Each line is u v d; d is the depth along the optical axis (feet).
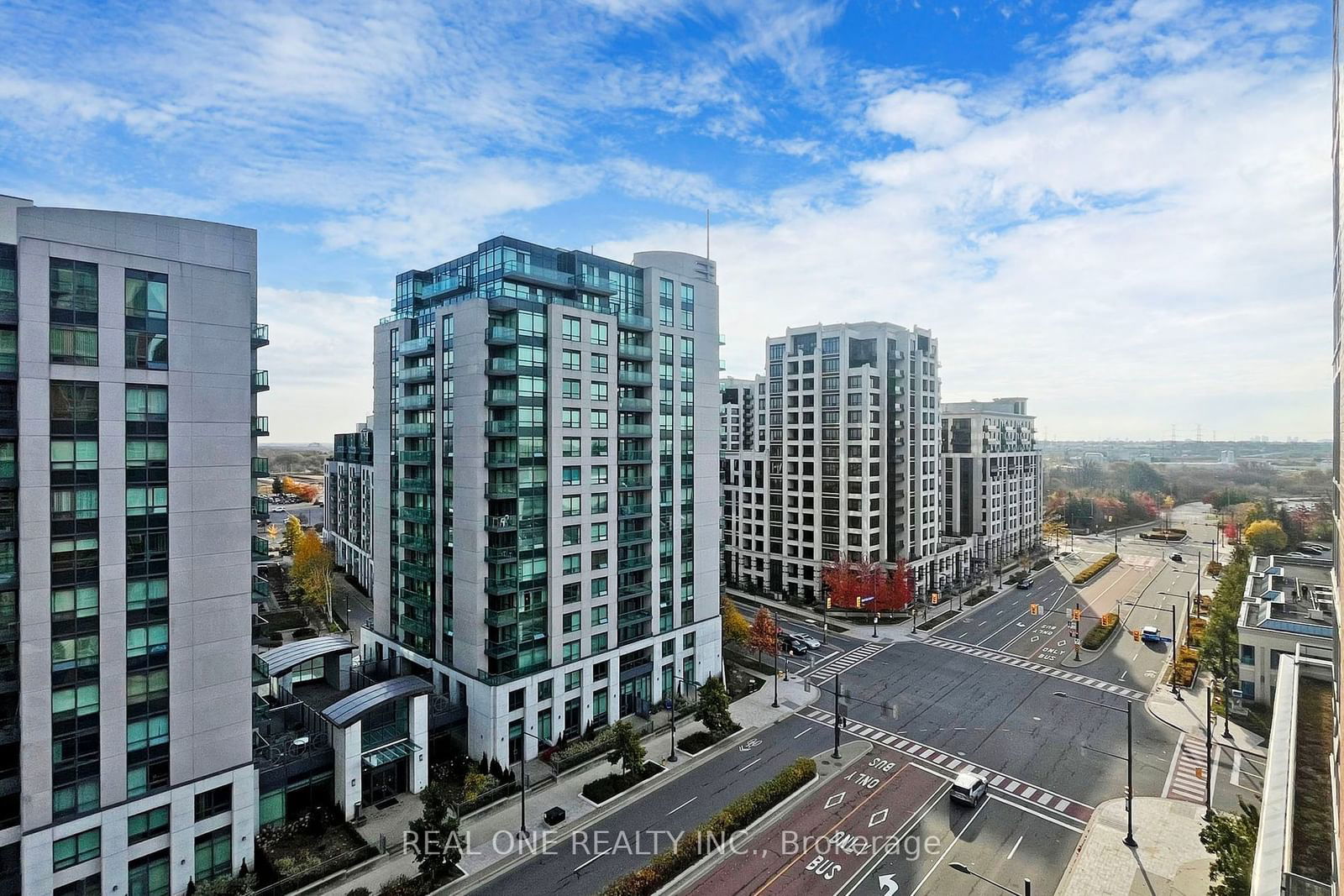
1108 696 222.89
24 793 112.06
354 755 152.87
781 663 258.57
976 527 422.82
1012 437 465.88
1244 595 256.11
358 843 142.92
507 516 180.65
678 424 223.92
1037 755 181.16
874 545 333.01
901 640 287.28
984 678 241.35
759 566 374.22
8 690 113.19
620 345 208.23
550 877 132.67
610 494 202.28
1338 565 107.24
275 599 346.74
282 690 187.42
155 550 124.67
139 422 123.13
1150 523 642.63
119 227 130.41
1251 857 109.70
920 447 357.61
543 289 195.31
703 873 132.36
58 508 115.34
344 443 401.49
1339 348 100.48
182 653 127.65
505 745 175.73
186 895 127.13
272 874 132.05
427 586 201.05
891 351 344.69
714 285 236.02
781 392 364.58
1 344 115.55
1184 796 159.02
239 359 134.62
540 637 184.96
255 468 146.10
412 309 216.74
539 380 185.57
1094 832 145.07
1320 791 110.63
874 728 199.93
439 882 129.49
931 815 152.66
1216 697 217.97
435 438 196.75
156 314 125.18
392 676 208.13
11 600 114.62
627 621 207.31
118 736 120.88
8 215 119.14
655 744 190.29
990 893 126.31
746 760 181.06
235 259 143.23
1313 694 149.07
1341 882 76.74
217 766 131.64
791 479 358.02
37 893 112.88
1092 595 363.56
